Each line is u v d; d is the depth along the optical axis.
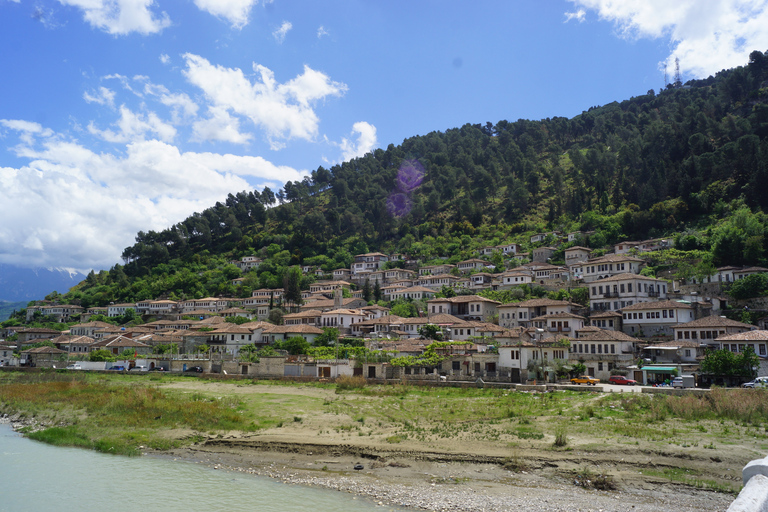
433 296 171.12
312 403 71.25
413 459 46.00
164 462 47.41
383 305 172.88
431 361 93.31
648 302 108.62
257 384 91.69
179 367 114.06
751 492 10.20
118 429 58.62
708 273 124.00
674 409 56.38
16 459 48.38
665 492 37.19
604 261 135.88
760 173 163.50
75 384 90.50
